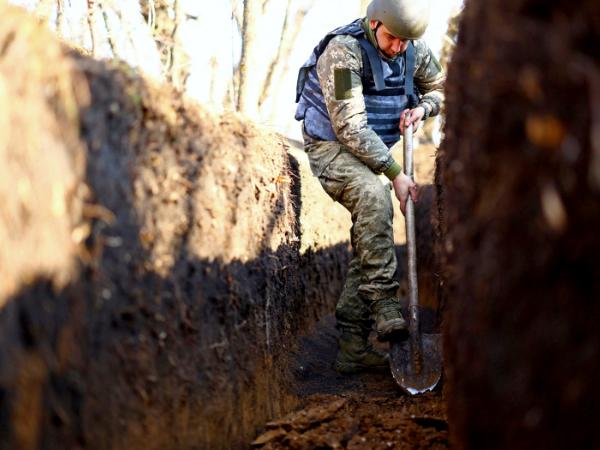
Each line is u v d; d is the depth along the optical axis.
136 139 2.43
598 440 1.59
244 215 3.42
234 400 3.14
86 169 2.12
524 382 1.74
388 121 4.27
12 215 1.78
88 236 2.12
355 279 4.48
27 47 1.92
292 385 4.08
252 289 3.51
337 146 4.23
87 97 2.15
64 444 1.92
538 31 1.67
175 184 2.69
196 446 2.71
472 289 2.06
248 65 6.31
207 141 3.01
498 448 1.86
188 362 2.73
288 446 3.21
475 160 2.04
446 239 2.99
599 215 1.55
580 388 1.61
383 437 3.29
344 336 4.53
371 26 4.04
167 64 5.69
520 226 1.75
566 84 1.58
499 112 1.83
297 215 4.86
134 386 2.33
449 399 2.74
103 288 2.18
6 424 1.70
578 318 1.62
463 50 2.32
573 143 1.57
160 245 2.55
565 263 1.63
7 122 1.78
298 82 4.38
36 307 1.84
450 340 2.65
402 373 4.05
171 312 2.61
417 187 4.16
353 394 4.02
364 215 4.14
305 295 5.17
